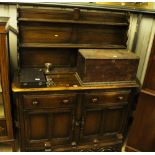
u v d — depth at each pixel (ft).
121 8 6.71
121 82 6.06
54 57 6.60
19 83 5.63
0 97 5.84
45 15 5.99
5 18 5.57
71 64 6.82
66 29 6.30
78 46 6.42
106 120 6.45
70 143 6.49
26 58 6.37
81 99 5.92
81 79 5.96
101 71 5.77
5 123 6.03
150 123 6.32
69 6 6.33
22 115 5.77
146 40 7.18
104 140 6.74
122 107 6.37
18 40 5.91
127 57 5.81
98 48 6.62
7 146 6.93
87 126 6.38
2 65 5.29
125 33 6.73
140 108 6.29
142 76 7.50
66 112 5.99
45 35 6.20
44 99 5.65
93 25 6.47
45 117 5.92
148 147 6.66
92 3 6.53
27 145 6.22
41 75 5.84
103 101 6.10
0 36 5.00
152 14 6.82
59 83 5.85
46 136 6.22
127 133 7.61
